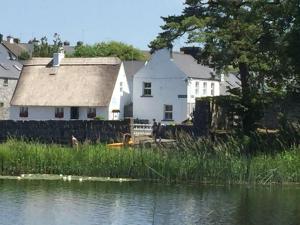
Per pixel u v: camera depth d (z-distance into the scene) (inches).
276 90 1571.1
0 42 4785.9
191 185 1159.6
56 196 1026.7
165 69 2684.5
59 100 2783.0
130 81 2928.2
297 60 1338.6
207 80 2795.3
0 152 1264.8
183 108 2645.2
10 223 828.0
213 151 1290.6
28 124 1936.5
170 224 834.2
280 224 839.1
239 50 1528.1
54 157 1262.3
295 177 1173.1
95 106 2728.8
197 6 1664.6
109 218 864.9
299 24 1325.0
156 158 1222.3
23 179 1206.9
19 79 2918.3
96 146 1300.4
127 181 1196.5
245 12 1563.7
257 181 1168.8
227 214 898.7
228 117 1599.4
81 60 2906.0
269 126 1595.7
